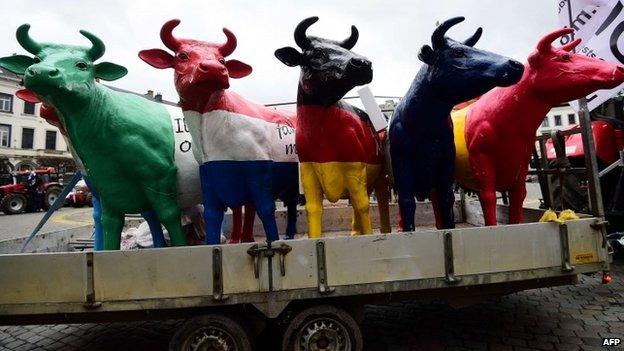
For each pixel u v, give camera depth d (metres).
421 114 2.95
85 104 2.58
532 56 2.90
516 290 2.69
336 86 2.64
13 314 2.21
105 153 2.71
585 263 2.65
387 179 3.97
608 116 4.83
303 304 2.47
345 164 3.01
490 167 3.19
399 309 3.64
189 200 3.18
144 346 3.07
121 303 2.22
